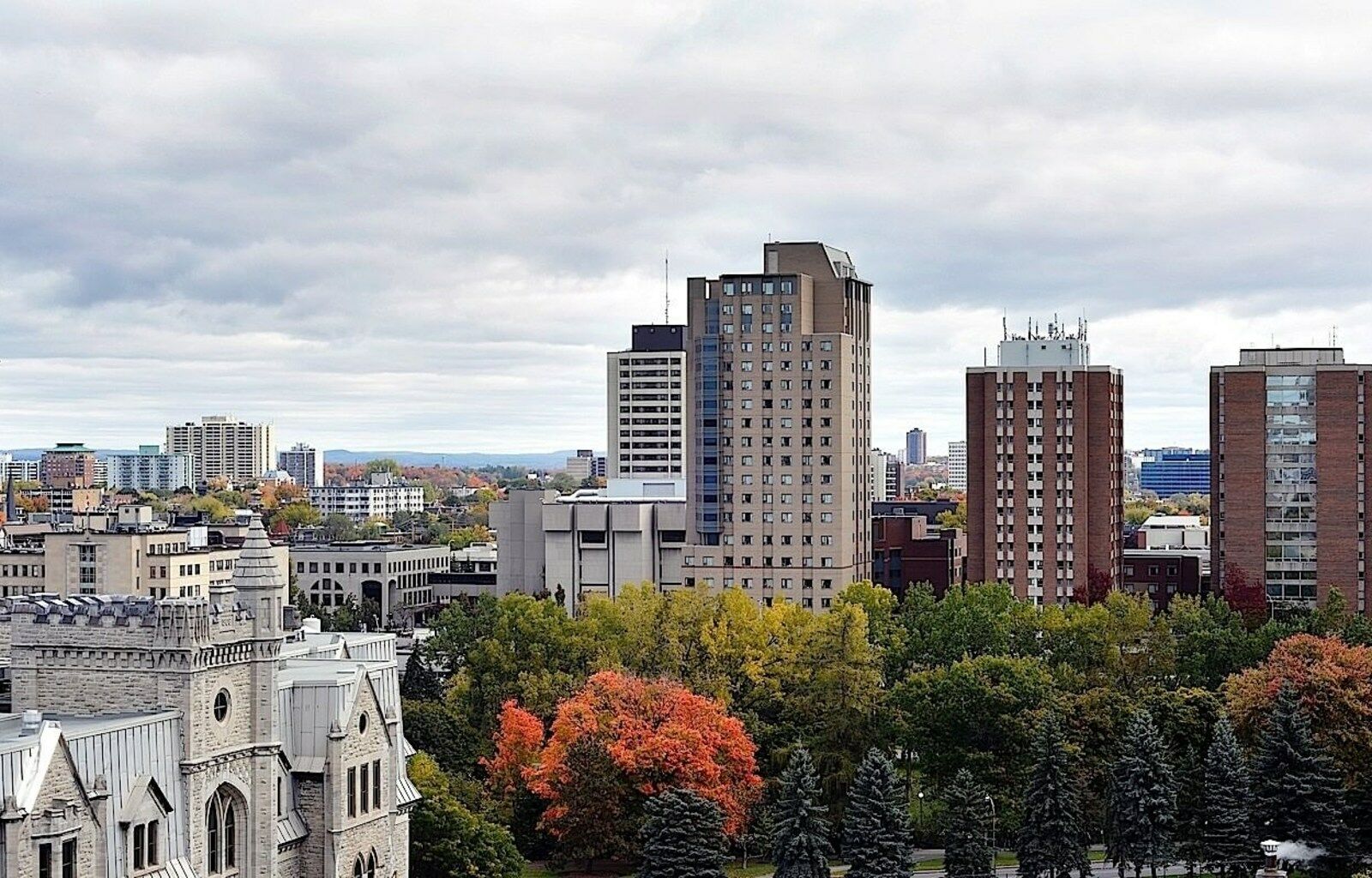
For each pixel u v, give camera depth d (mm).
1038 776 173375
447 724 198500
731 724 186000
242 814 118688
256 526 121812
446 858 156375
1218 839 174750
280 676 127625
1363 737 190250
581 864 184500
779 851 167375
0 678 136250
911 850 170875
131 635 113938
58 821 100188
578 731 181000
